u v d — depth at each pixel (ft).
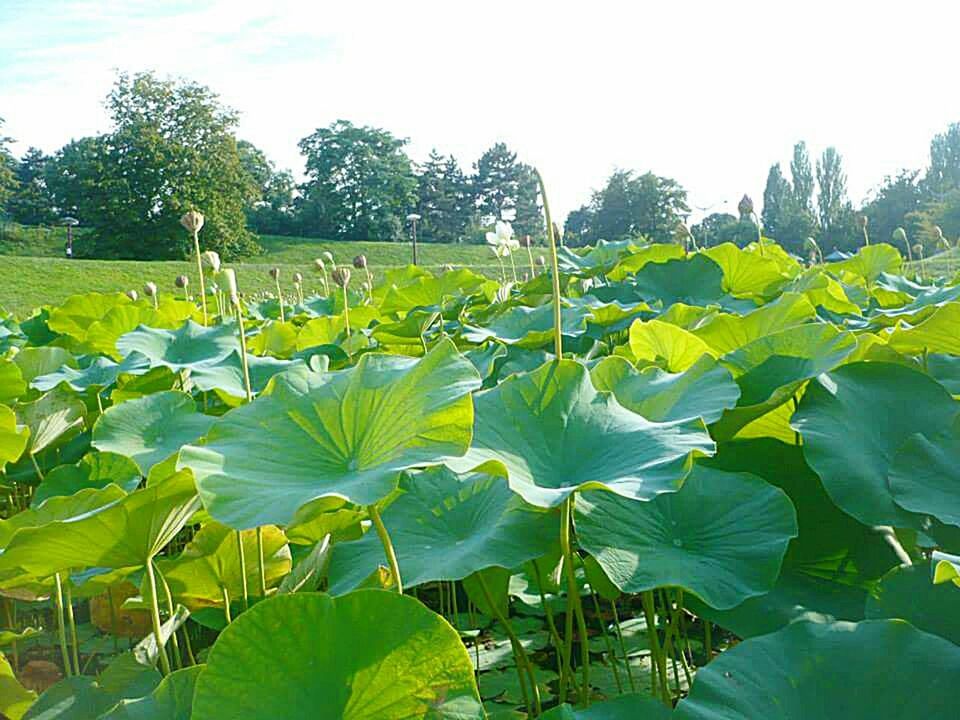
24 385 11.96
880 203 144.05
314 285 94.38
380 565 6.12
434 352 5.37
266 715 3.93
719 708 4.18
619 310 14.11
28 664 9.06
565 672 6.18
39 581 6.73
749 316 9.77
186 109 177.17
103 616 9.48
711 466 7.10
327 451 5.04
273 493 4.58
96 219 174.50
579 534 5.57
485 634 9.38
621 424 5.78
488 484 6.70
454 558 5.81
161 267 107.96
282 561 7.56
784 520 5.82
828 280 15.19
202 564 7.17
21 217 263.49
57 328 22.71
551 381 5.97
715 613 5.68
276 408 5.35
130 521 5.11
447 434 4.71
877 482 6.22
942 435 6.49
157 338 14.42
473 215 279.90
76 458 11.93
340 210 257.14
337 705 3.99
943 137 180.04
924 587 5.18
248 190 182.70
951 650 4.29
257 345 18.49
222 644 3.96
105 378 13.69
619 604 10.18
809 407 6.93
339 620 4.05
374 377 5.48
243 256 180.14
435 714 4.00
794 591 6.04
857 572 6.24
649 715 4.45
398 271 24.99
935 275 34.12
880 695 4.18
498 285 23.11
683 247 21.71
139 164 171.83
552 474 5.44
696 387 6.86
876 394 7.27
